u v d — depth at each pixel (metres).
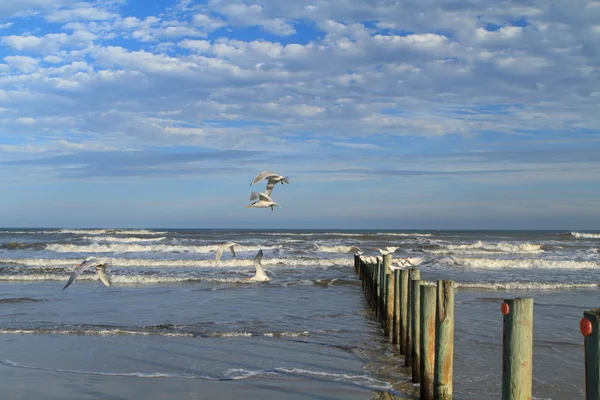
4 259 35.75
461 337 15.63
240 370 12.90
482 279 28.23
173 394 11.23
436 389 8.93
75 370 12.88
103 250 44.50
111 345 15.12
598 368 4.70
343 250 45.62
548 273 31.44
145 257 39.28
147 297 22.81
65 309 20.14
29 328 16.80
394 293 14.98
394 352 14.34
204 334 16.27
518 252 46.19
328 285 26.83
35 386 11.72
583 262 34.66
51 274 28.38
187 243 52.59
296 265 35.25
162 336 16.11
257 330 16.81
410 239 65.94
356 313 19.66
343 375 12.41
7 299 21.81
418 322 11.51
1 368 13.00
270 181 13.84
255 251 44.69
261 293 24.16
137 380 12.16
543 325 17.11
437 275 30.31
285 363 13.45
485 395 11.03
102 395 11.17
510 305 6.35
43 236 68.56
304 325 17.61
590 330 4.77
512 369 6.29
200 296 23.16
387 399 10.74
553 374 12.30
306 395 11.10
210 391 11.40
